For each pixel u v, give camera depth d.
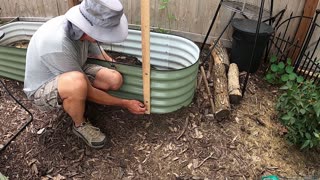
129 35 2.46
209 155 2.01
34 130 2.15
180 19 2.80
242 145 2.08
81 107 1.88
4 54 2.36
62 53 1.76
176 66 2.41
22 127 2.17
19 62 2.37
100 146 2.01
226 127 2.19
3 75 2.55
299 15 2.57
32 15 3.07
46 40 1.77
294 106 1.96
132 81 2.10
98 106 2.30
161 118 2.23
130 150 2.03
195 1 2.67
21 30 2.69
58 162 1.95
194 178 1.88
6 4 3.05
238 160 1.99
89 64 2.12
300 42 2.63
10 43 2.69
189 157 2.00
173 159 1.98
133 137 2.11
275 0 2.55
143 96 2.12
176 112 2.27
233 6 2.42
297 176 1.91
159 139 2.10
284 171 1.94
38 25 2.62
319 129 1.96
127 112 2.27
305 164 2.00
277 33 2.71
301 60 2.69
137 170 1.92
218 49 2.71
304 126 1.97
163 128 2.17
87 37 1.78
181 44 2.28
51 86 1.83
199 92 2.44
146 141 2.09
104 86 2.08
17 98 2.45
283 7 2.57
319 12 2.37
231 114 2.29
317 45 2.57
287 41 2.66
